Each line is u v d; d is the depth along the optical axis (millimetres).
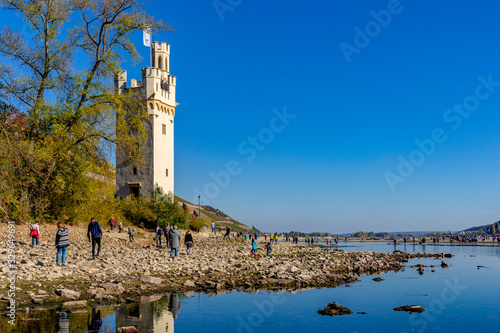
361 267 26250
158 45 60625
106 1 33031
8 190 28922
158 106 57781
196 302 13641
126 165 57125
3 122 30172
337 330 11023
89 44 34281
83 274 16016
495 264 33656
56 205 33875
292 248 51000
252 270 21422
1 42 31375
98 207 40594
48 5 32375
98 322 10227
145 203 51031
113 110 33906
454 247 75500
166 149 59469
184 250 33062
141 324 10453
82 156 34312
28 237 27625
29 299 12016
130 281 15625
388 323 11922
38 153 30250
